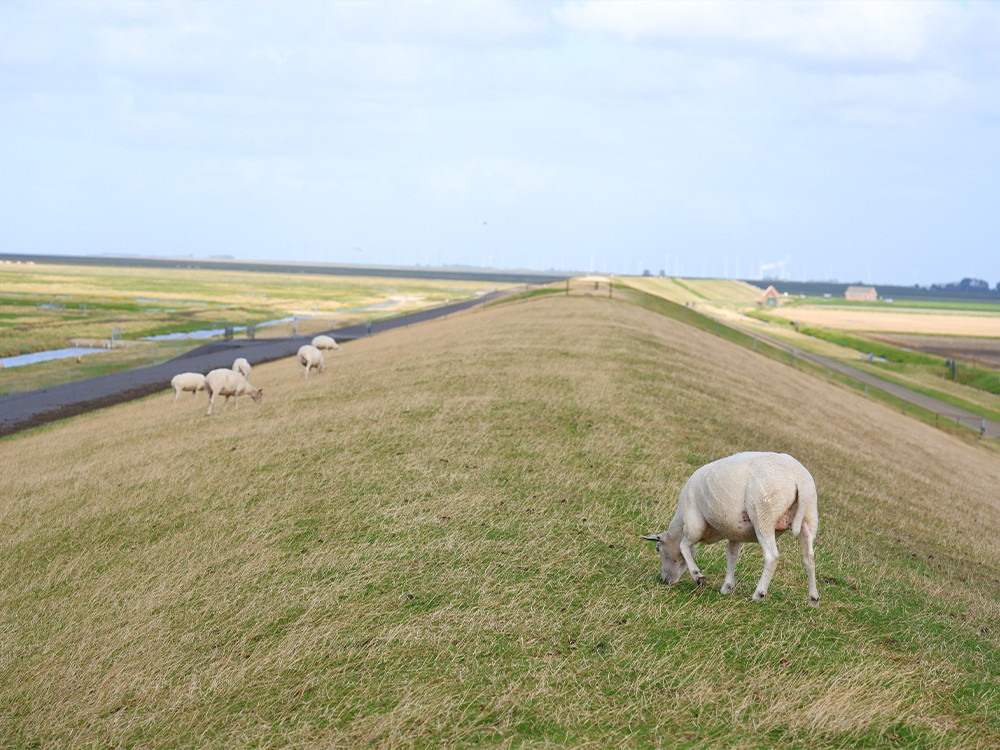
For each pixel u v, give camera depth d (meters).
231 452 21.62
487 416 22.88
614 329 43.97
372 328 87.56
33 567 15.09
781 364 63.41
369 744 8.12
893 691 8.93
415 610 11.27
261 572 13.12
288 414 27.55
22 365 62.03
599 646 10.06
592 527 14.79
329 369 40.88
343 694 9.23
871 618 11.23
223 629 11.30
